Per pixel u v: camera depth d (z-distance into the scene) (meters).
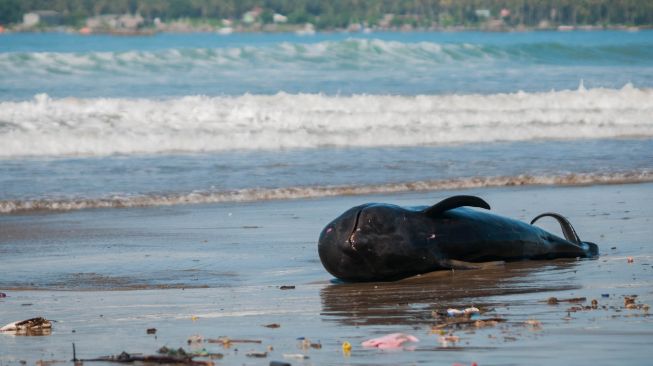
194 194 69.62
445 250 43.06
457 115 106.12
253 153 88.62
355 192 70.81
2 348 31.62
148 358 29.36
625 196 67.75
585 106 117.25
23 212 64.56
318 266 46.97
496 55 182.88
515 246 44.97
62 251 52.19
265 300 39.00
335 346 30.48
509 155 87.38
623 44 197.25
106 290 42.22
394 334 31.12
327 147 92.38
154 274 45.66
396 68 165.00
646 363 27.33
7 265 48.34
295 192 70.12
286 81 145.00
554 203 64.56
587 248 47.56
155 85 138.38
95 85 136.88
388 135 96.12
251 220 61.00
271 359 29.03
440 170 79.19
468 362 27.78
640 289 38.84
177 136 92.50
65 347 31.67
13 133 91.38
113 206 66.62
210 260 48.91
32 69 148.50
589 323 32.53
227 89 135.12
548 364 27.38
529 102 116.50
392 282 42.44
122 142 90.38
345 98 113.25
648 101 118.06
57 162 83.00
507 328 32.09
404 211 43.16
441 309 36.12
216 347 30.91
